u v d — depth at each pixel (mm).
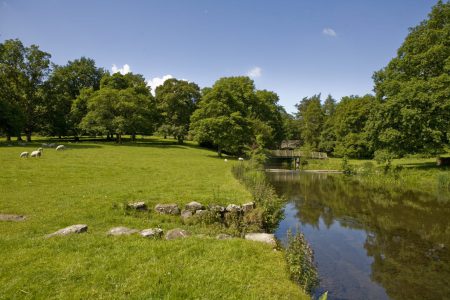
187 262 7781
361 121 70000
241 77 75375
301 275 8281
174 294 6324
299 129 97938
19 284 6414
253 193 17406
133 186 17828
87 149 42281
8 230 10203
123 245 8641
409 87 36875
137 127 60781
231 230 12516
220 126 48688
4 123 45906
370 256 13469
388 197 27391
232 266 7750
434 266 12430
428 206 23438
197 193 16531
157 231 10242
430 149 38000
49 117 56531
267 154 64812
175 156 41250
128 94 58969
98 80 74562
